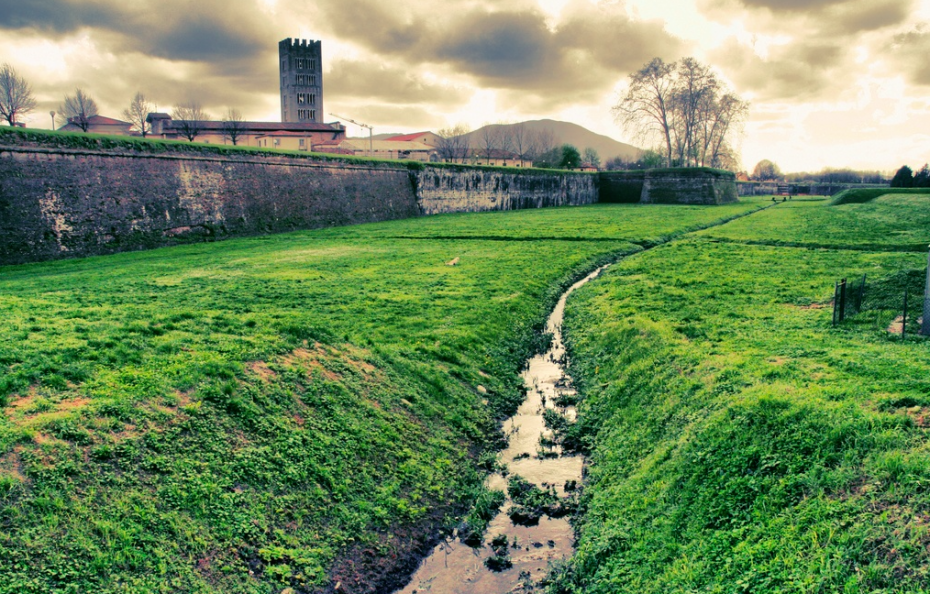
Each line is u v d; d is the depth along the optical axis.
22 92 64.12
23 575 6.98
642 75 98.69
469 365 16.80
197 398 10.88
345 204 55.75
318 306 21.12
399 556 9.49
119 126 101.81
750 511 8.34
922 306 17.19
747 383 11.84
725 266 29.16
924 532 6.80
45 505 7.84
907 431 8.71
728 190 96.56
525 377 17.48
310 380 12.78
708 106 101.56
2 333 13.19
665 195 91.81
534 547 9.76
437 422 13.41
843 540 7.16
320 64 134.00
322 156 54.09
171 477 9.02
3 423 9.05
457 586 8.88
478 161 122.75
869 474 7.97
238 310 19.64
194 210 42.25
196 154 42.72
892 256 29.89
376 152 108.44
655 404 12.92
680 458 10.15
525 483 11.66
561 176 89.69
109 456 8.95
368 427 12.07
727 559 7.76
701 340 16.06
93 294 21.44
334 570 8.85
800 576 7.01
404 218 62.69
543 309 24.17
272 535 8.95
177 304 19.91
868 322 16.88
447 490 11.29
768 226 48.59
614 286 25.92
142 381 10.98
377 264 31.19
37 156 33.59
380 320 19.67
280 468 10.09
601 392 15.38
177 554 8.04
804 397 10.25
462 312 21.28
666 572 8.02
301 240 42.53
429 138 145.38
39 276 27.03
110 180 37.09
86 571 7.34
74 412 9.57
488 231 47.34
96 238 35.78
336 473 10.55
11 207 32.12
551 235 43.94
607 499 10.48
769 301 20.89
